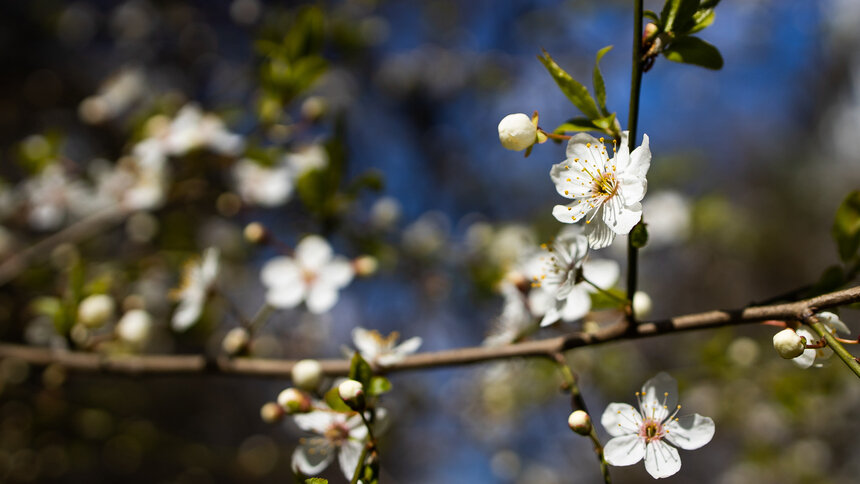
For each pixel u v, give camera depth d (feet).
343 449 1.18
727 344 1.86
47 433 2.01
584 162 1.11
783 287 4.15
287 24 1.86
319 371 1.20
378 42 3.14
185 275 1.46
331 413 1.18
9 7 3.06
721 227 2.81
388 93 3.45
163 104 1.77
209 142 1.61
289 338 2.56
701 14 1.10
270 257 2.38
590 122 1.11
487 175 3.55
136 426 2.07
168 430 2.91
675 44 1.10
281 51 1.54
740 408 2.18
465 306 2.57
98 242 2.19
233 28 3.31
